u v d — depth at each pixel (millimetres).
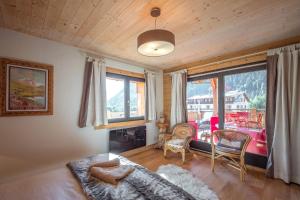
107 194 1153
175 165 2988
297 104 2357
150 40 1543
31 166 2291
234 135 2801
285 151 2348
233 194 2047
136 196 1139
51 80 2480
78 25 2066
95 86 2924
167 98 4457
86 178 1382
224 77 3342
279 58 2475
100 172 1405
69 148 2670
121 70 3520
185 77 3863
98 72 2998
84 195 1165
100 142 3078
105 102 3076
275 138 2475
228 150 2562
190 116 3930
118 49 2945
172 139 3611
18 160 2189
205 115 3670
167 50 1831
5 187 1247
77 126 2777
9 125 2127
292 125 2367
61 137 2588
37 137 2355
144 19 1926
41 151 2387
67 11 1762
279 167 2449
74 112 2746
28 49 2301
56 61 2562
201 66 3645
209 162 3150
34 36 2359
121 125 3500
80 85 2830
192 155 3576
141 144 3852
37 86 2352
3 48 2102
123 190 1212
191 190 2121
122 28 2146
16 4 1627
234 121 3184
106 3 1622
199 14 1822
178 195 1163
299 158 2307
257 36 2426
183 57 3459
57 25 2068
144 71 4016
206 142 3574
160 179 1400
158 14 1766
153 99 4129
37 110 2344
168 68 4438
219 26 2107
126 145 3518
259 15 1854
